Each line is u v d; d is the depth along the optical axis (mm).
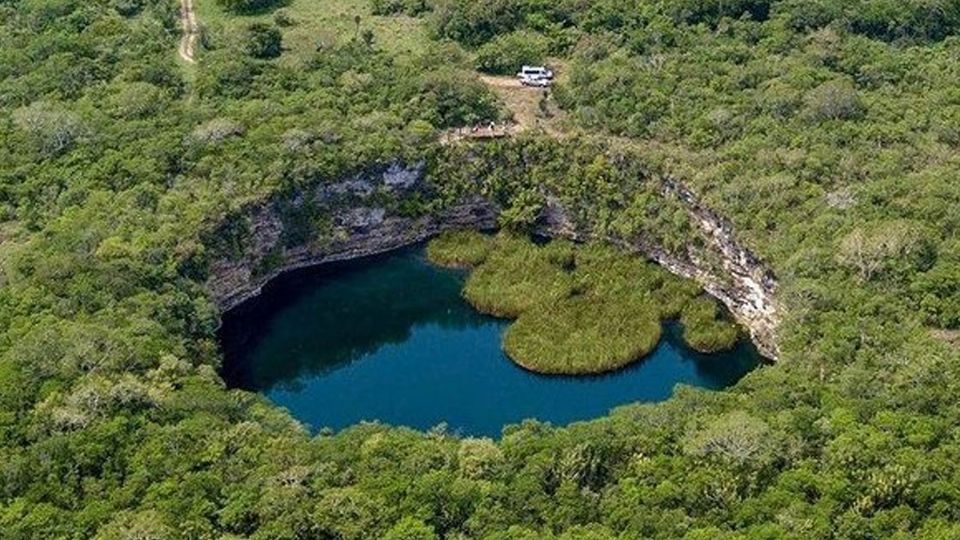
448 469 116188
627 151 170375
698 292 163625
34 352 127438
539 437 120688
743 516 107375
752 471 112875
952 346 129875
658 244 168375
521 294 165125
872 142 164625
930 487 107812
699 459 114938
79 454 115750
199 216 157500
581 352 154125
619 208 171375
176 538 106000
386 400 149625
